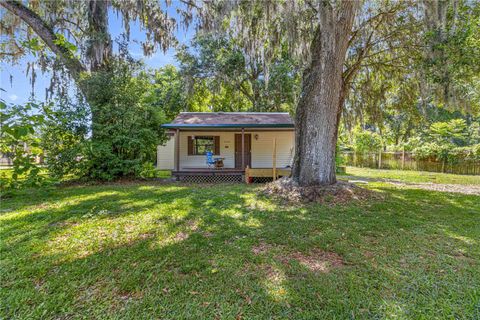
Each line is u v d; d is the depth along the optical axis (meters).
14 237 3.30
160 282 2.28
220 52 14.22
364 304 1.97
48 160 7.92
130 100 8.80
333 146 6.11
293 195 5.62
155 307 1.94
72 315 1.85
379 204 5.15
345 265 2.61
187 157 11.81
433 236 3.43
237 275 2.40
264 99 15.52
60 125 7.73
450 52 5.47
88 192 6.53
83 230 3.58
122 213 4.48
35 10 9.52
